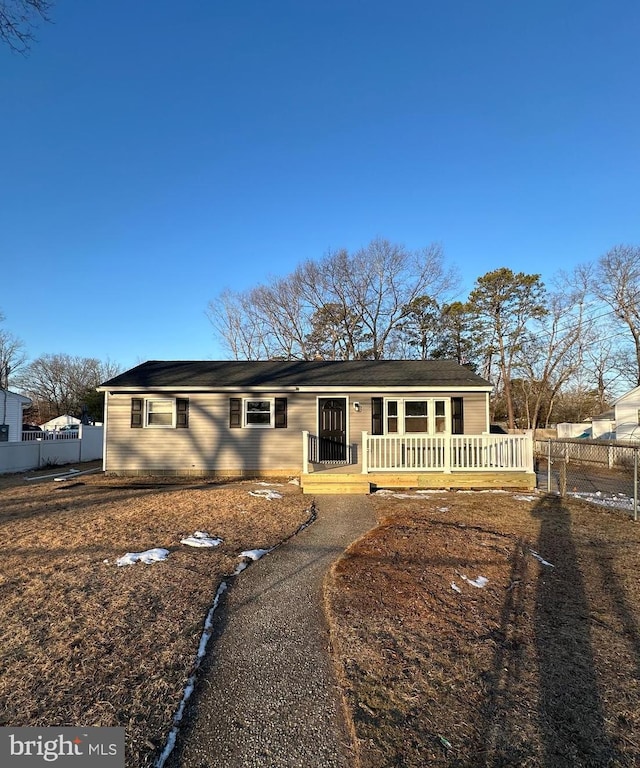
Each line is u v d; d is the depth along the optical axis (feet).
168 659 11.19
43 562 18.43
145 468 48.83
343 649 11.83
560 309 114.83
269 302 110.11
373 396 49.67
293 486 40.96
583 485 43.80
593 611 14.74
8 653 11.37
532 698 10.08
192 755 8.11
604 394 131.95
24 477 48.47
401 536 22.20
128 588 15.65
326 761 8.02
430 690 10.25
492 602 15.26
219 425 49.26
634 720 9.41
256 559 19.22
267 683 10.32
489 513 28.73
